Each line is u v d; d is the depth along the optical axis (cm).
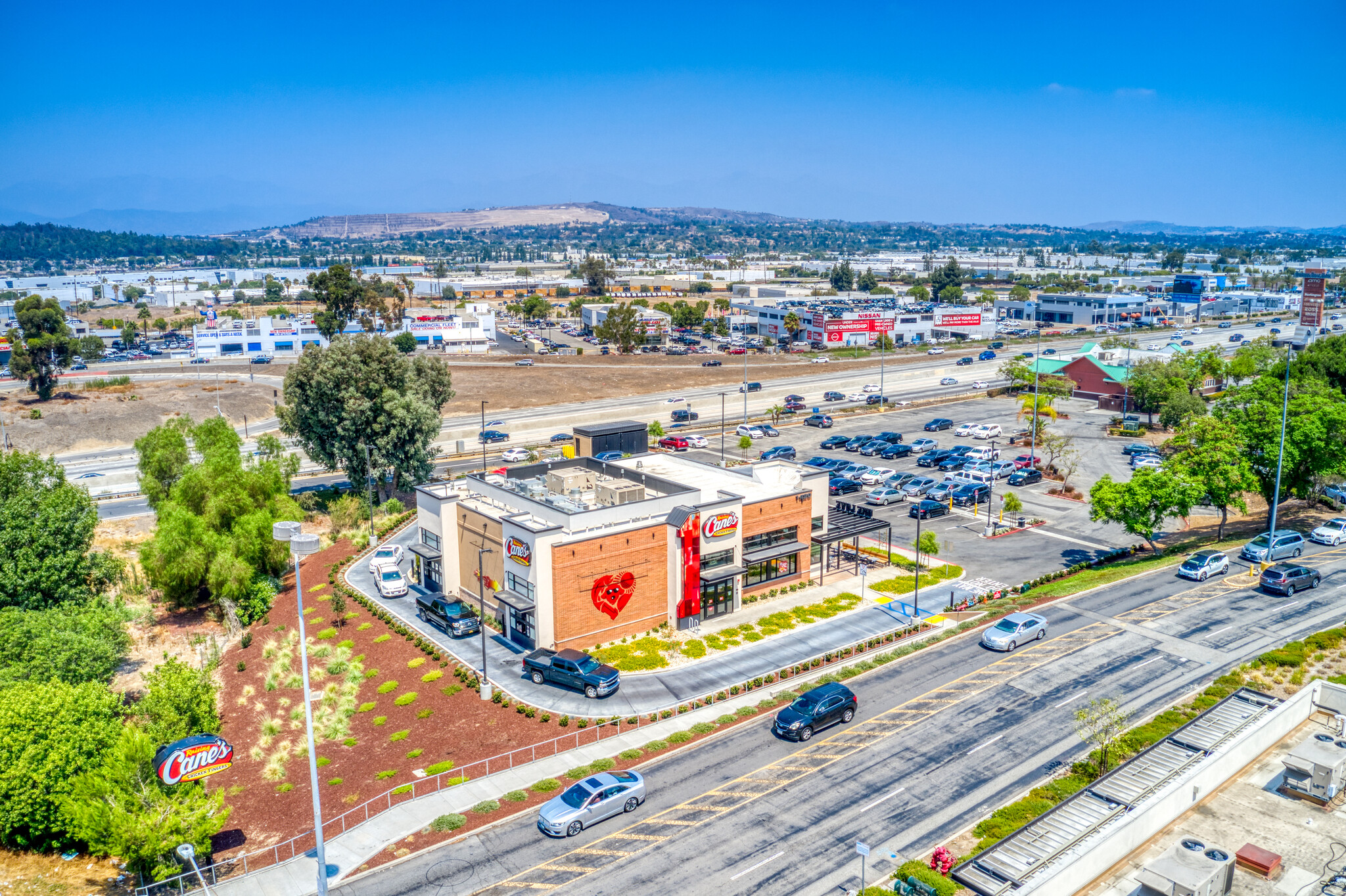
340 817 4212
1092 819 3381
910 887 3350
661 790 4294
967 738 4622
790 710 4803
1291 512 8331
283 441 13088
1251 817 3191
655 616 6256
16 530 6362
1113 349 16750
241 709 5559
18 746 4034
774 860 3719
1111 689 5038
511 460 11750
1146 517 7131
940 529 8462
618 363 19738
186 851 3588
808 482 7138
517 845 3900
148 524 9506
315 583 7619
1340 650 5181
